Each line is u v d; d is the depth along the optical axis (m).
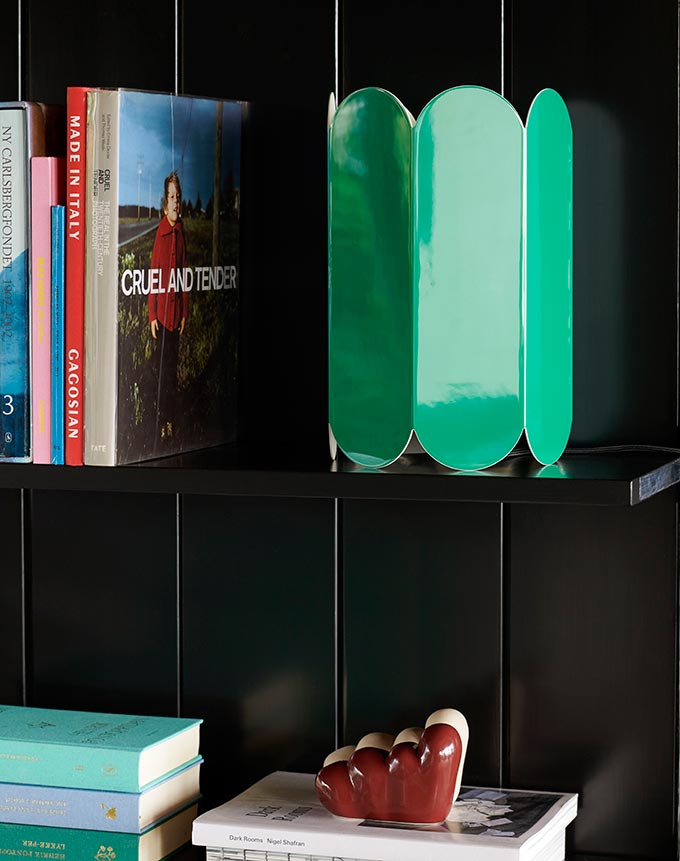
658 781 1.29
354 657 1.36
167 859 1.25
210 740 1.40
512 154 1.09
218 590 1.39
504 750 1.32
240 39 1.35
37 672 1.43
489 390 1.10
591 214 1.28
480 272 1.10
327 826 1.18
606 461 1.19
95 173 1.12
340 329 1.13
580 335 1.28
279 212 1.35
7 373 1.15
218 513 1.38
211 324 1.28
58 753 1.23
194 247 1.24
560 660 1.31
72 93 1.12
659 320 1.26
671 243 1.26
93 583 1.42
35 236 1.14
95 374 1.13
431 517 1.33
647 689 1.29
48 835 1.23
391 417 1.12
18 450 1.15
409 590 1.34
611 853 1.30
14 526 1.43
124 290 1.13
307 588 1.36
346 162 1.12
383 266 1.12
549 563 1.30
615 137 1.26
